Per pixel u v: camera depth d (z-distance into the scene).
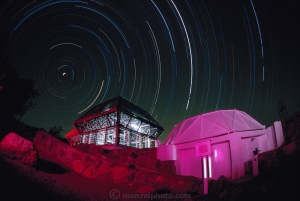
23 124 11.72
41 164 9.07
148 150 19.77
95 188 8.91
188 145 17.78
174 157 18.19
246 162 14.24
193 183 11.18
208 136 16.61
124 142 30.36
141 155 18.17
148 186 10.21
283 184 6.82
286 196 6.17
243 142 15.12
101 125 32.97
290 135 11.39
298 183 6.46
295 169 7.74
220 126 16.70
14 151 7.50
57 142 11.62
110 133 31.38
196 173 16.67
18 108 11.73
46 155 10.61
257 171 11.15
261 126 17.22
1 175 5.79
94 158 10.96
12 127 10.75
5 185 5.31
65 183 8.09
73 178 9.23
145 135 35.34
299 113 10.98
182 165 17.83
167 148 18.41
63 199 6.23
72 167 10.70
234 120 16.92
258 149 15.20
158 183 10.84
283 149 9.30
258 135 15.70
